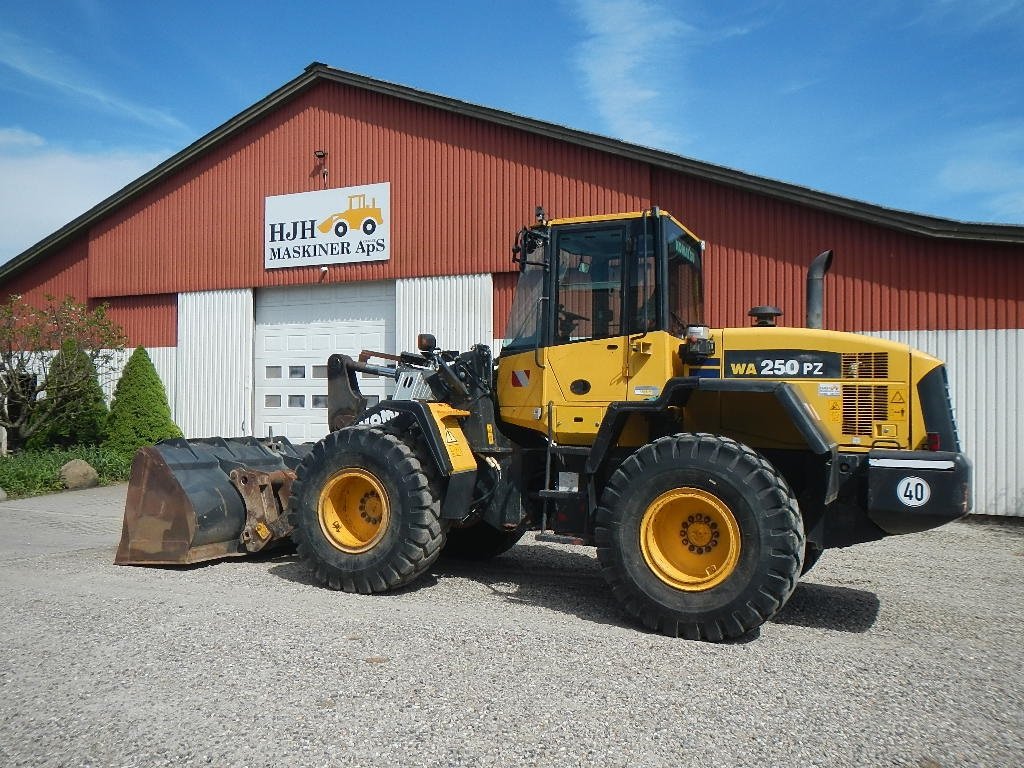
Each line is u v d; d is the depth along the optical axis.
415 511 5.56
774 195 11.00
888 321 10.61
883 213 10.44
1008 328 10.06
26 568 6.47
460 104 13.09
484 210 13.09
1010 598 6.06
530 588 6.07
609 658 4.32
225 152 15.45
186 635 4.56
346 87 14.30
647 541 4.92
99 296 16.73
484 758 3.12
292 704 3.60
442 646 4.44
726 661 4.33
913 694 3.90
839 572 7.03
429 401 6.12
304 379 14.85
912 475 4.84
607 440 5.26
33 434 14.92
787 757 3.19
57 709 3.55
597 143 12.08
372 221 14.02
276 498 6.88
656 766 3.09
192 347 15.76
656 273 5.48
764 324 5.96
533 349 5.90
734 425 5.49
